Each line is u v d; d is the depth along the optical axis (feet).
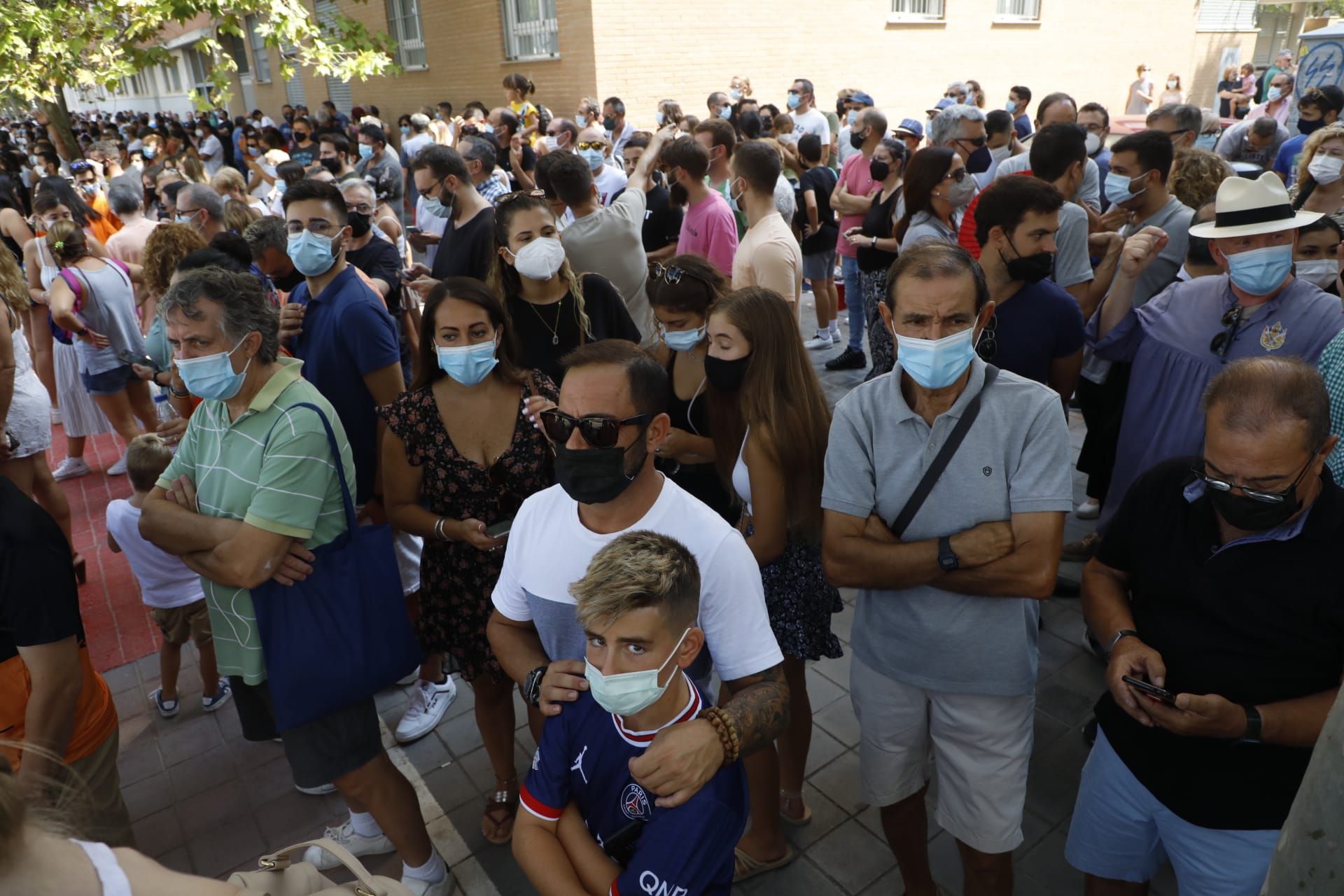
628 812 5.21
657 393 5.99
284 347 11.80
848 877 9.23
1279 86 37.42
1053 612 13.55
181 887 3.67
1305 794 3.39
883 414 7.06
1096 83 56.44
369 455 11.87
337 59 33.32
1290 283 8.96
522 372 9.31
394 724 12.16
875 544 6.97
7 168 44.47
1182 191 14.23
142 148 52.39
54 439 24.07
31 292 21.61
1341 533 5.56
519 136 33.14
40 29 29.17
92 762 7.52
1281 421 5.27
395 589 8.43
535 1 39.52
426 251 23.02
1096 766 6.97
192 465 8.25
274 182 33.83
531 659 6.50
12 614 6.56
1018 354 10.18
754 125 28.14
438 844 10.02
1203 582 6.02
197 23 86.53
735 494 9.23
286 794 11.14
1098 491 14.79
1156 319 9.82
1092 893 7.43
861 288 20.79
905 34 45.19
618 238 15.66
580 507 6.30
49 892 3.43
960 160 14.99
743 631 6.00
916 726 7.64
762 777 8.81
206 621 12.16
